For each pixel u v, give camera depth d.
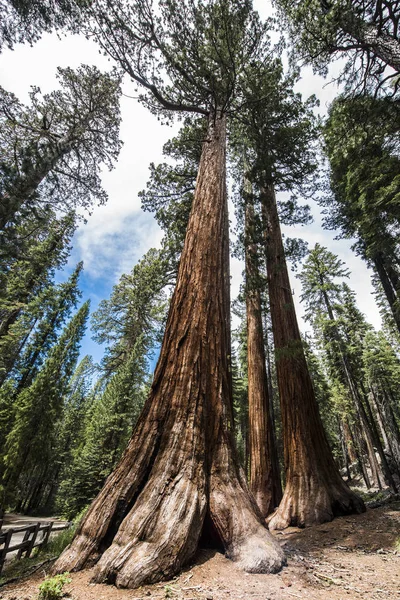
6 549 4.42
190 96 8.97
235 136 12.48
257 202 11.48
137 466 3.48
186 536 2.89
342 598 2.43
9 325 19.86
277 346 8.84
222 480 3.54
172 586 2.47
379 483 16.11
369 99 8.23
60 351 23.92
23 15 7.84
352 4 7.12
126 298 21.97
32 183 9.49
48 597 2.36
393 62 7.13
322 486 6.67
